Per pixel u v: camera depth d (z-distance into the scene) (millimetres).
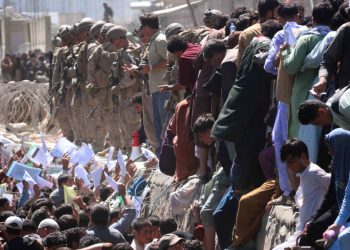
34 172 22953
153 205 20844
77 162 24000
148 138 24562
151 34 23219
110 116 26953
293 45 16266
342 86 15484
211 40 18344
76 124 30297
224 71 17953
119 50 26484
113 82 26578
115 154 27141
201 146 18812
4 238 17422
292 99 16203
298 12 18359
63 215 18922
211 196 18016
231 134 17125
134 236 17969
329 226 13922
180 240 15508
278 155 16375
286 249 14320
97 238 16984
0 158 28531
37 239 17203
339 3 16641
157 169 21953
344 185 13969
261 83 17141
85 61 29672
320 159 15727
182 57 20172
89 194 22141
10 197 22578
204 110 18969
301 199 15062
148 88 24250
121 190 20672
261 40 17219
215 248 18281
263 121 17219
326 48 15812
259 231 16750
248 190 17359
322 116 14617
